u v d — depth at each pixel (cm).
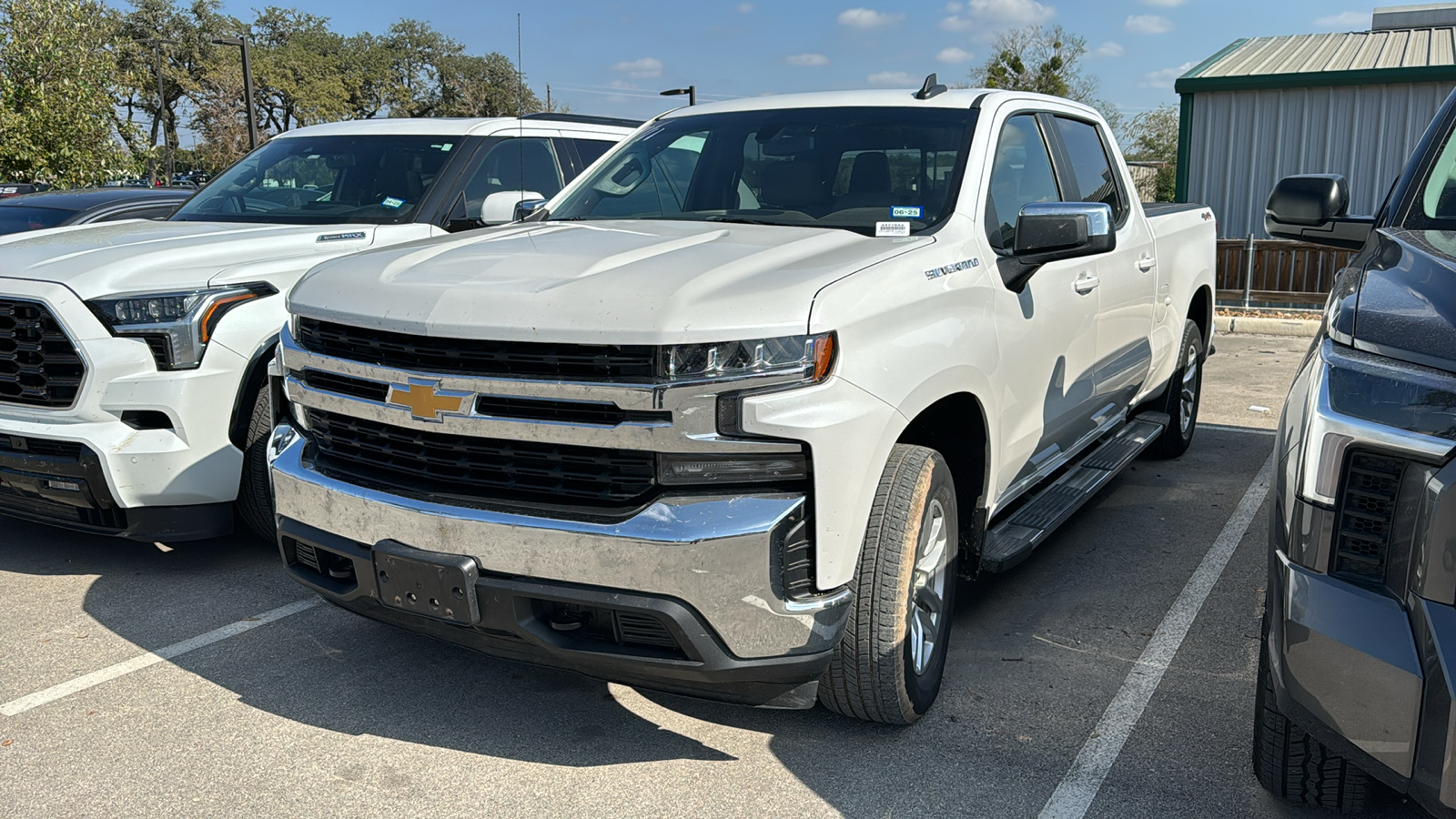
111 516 418
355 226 511
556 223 381
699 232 336
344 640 379
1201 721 313
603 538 249
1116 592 418
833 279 269
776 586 254
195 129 5722
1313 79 1452
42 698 334
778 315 252
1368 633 198
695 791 280
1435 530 189
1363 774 249
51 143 1970
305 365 303
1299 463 216
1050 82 3903
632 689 340
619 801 275
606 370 252
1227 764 289
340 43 7031
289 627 390
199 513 424
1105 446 500
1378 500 201
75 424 406
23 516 443
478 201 558
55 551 474
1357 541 204
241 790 281
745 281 266
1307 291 1316
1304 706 212
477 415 264
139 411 410
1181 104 1554
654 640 258
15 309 409
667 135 424
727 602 250
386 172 560
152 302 405
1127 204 492
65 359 403
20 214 873
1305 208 329
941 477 305
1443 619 188
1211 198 1559
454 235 362
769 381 250
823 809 270
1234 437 687
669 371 248
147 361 406
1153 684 338
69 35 1986
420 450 280
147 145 2244
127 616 400
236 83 5581
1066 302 391
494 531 259
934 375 291
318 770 292
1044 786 279
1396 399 199
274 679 347
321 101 6631
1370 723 199
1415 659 192
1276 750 253
